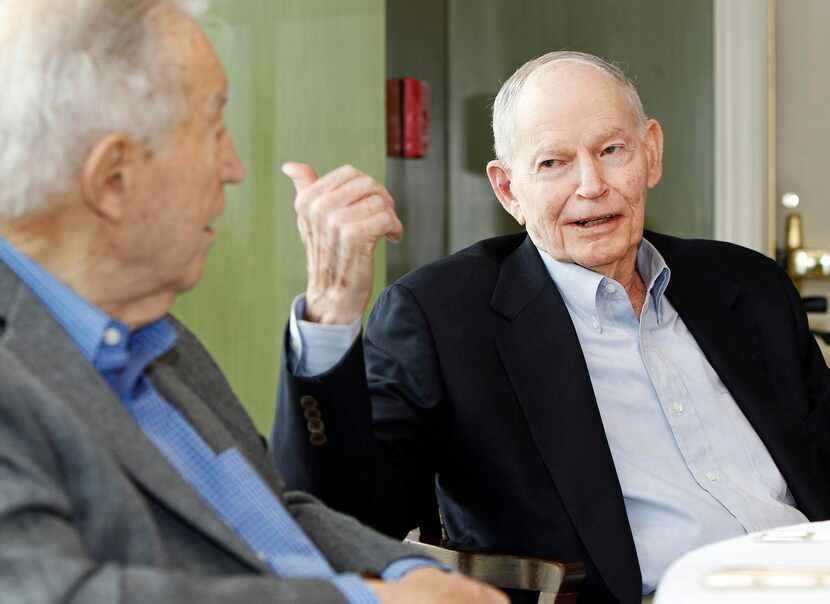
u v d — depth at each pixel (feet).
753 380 7.40
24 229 3.82
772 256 17.21
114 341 3.89
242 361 11.91
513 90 7.35
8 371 3.36
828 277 17.87
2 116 3.69
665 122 16.75
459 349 6.87
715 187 16.49
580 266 7.24
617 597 6.36
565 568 5.96
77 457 3.40
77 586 3.08
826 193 18.13
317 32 12.30
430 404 6.77
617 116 7.09
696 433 7.07
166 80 3.86
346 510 5.80
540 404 6.77
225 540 3.72
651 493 6.80
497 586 6.13
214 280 11.71
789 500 7.26
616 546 6.44
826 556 4.26
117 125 3.76
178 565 3.74
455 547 6.39
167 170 3.90
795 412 7.49
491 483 6.72
